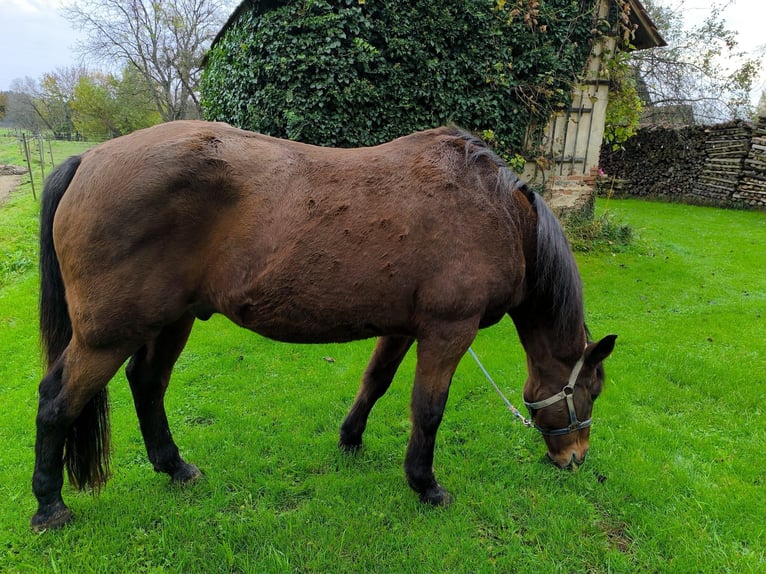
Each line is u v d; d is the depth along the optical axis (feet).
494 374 11.95
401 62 19.85
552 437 7.52
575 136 24.56
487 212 6.41
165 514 7.11
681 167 44.24
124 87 69.00
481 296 6.35
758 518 7.20
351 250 5.96
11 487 7.47
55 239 5.98
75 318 5.94
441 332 6.41
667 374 12.01
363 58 18.45
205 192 5.82
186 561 6.33
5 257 19.92
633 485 7.82
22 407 9.77
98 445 6.75
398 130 20.27
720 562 6.42
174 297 6.05
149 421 7.50
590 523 7.10
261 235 5.84
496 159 6.98
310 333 6.34
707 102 43.14
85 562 6.17
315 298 6.01
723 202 40.47
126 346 6.11
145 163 5.73
